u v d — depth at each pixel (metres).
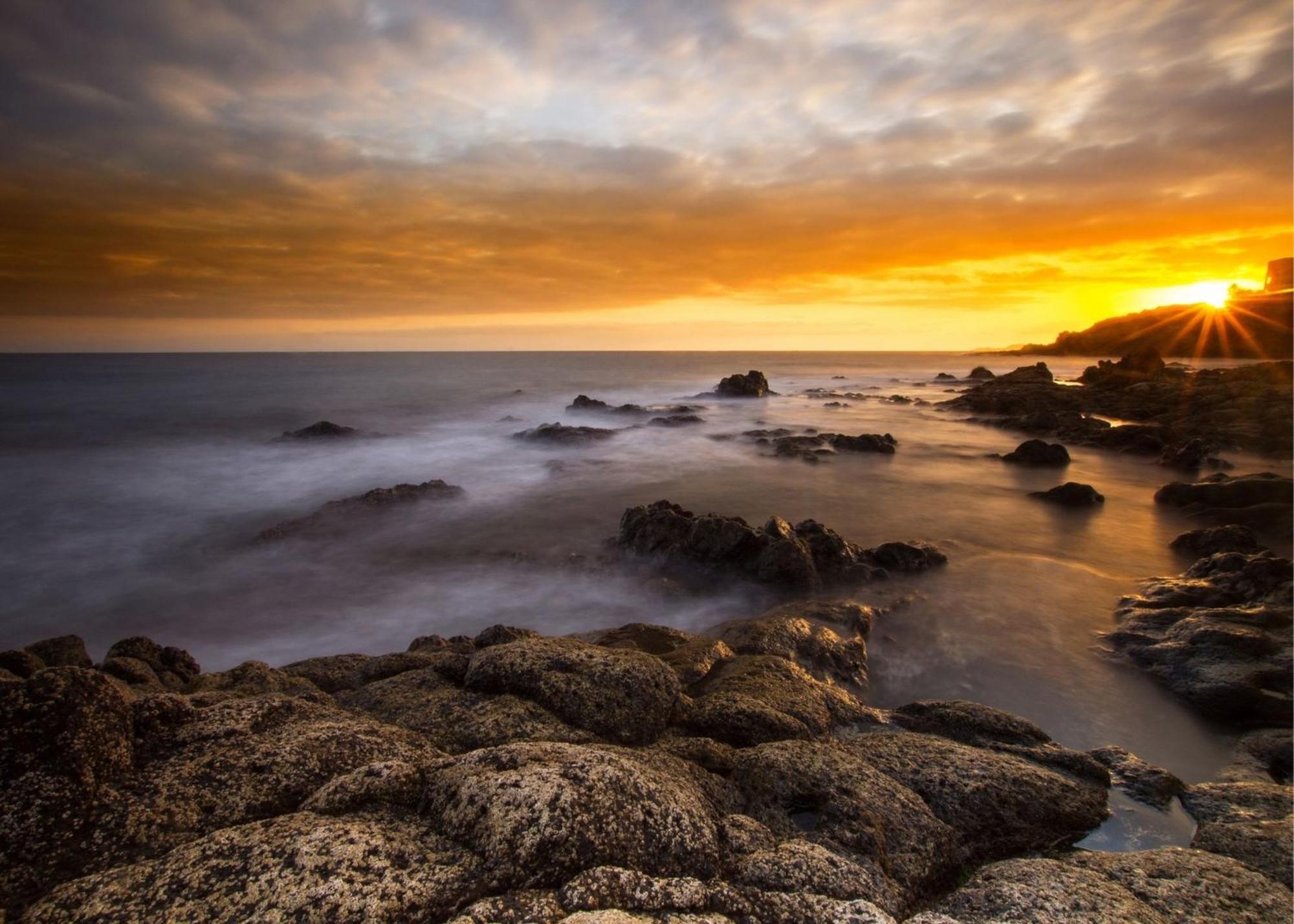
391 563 26.50
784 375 158.50
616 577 24.22
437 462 45.88
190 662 14.31
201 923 4.67
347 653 19.25
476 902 5.07
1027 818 8.51
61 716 6.43
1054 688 15.57
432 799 6.30
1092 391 77.75
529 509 34.16
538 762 6.61
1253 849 8.26
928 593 21.58
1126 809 9.51
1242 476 34.06
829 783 8.01
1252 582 19.09
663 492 37.47
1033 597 21.20
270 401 79.44
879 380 135.88
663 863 5.77
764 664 12.78
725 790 7.84
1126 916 6.15
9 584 24.77
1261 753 12.55
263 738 7.27
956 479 40.50
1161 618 17.98
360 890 4.98
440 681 10.45
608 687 9.46
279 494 37.91
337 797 6.23
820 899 5.48
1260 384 61.88
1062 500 34.28
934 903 6.79
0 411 67.75
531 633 14.31
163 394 85.50
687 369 171.75
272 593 23.83
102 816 5.91
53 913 4.75
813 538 23.92
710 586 22.92
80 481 40.38
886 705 14.96
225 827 5.98
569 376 132.25
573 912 4.98
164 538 30.06
